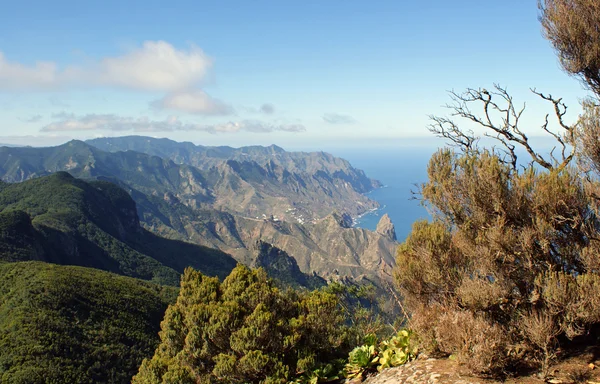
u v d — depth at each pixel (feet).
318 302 30.83
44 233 410.11
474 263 22.07
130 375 167.73
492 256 20.85
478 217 21.98
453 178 23.08
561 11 22.45
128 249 504.43
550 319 18.47
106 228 556.10
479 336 19.42
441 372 20.59
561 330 18.54
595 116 18.83
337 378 26.09
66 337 161.68
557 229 20.45
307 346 28.96
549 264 20.03
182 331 33.35
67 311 177.78
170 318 33.91
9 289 193.26
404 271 24.25
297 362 27.17
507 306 21.08
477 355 18.89
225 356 27.17
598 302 17.40
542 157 27.76
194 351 29.91
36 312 169.27
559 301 18.34
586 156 19.16
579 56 21.74
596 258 18.93
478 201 21.91
